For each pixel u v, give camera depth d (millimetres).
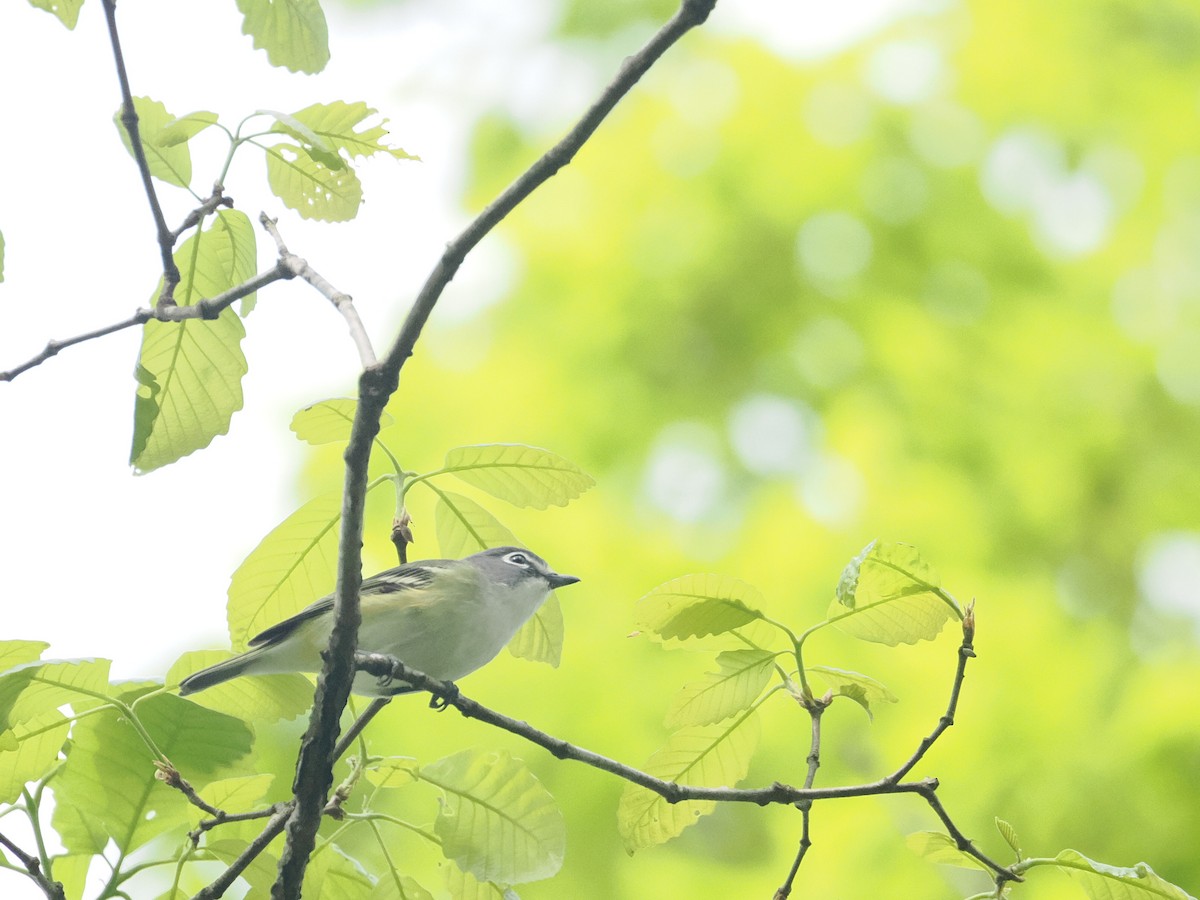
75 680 5824
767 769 11719
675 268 15727
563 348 15406
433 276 5359
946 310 15703
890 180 15969
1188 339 15469
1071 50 16344
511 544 6750
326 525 6629
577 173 16578
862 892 10852
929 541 13602
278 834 5875
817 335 15484
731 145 16016
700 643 6473
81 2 6395
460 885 6258
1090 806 10711
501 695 11797
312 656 6902
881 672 12031
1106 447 14766
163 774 5738
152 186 6305
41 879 5805
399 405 15133
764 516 13641
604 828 11484
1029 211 16578
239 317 6957
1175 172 16047
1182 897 5605
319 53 6742
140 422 6723
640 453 14766
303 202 6875
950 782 11172
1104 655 12664
